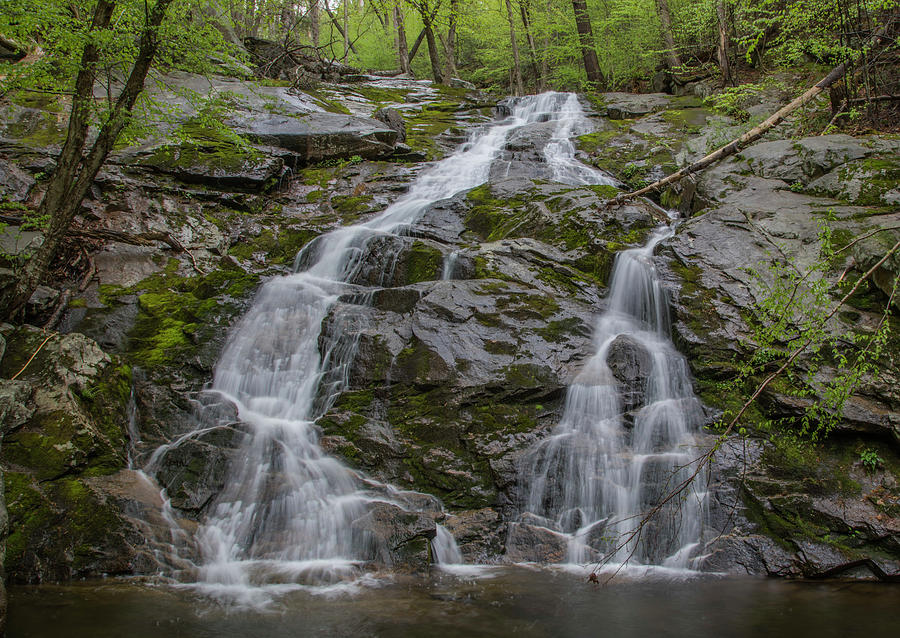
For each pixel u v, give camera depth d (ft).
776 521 18.25
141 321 28.35
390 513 18.72
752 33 47.11
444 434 21.63
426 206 37.32
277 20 75.41
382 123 47.37
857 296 23.12
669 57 60.23
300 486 19.90
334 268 32.04
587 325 25.20
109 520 17.93
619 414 21.81
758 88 45.62
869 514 17.90
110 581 16.46
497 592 15.74
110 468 20.16
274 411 24.14
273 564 17.60
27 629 13.25
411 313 25.77
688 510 18.81
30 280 24.23
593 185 37.37
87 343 23.38
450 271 29.30
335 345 25.35
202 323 27.50
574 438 20.98
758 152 34.99
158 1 23.56
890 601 15.20
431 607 14.71
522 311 25.40
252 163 39.34
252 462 20.86
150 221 34.37
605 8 74.49
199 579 16.60
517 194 36.58
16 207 30.07
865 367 16.48
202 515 19.38
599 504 19.49
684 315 24.39
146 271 31.96
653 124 47.70
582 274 28.60
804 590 16.05
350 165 44.01
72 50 23.94
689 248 27.43
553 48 75.82
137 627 13.42
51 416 20.08
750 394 21.54
